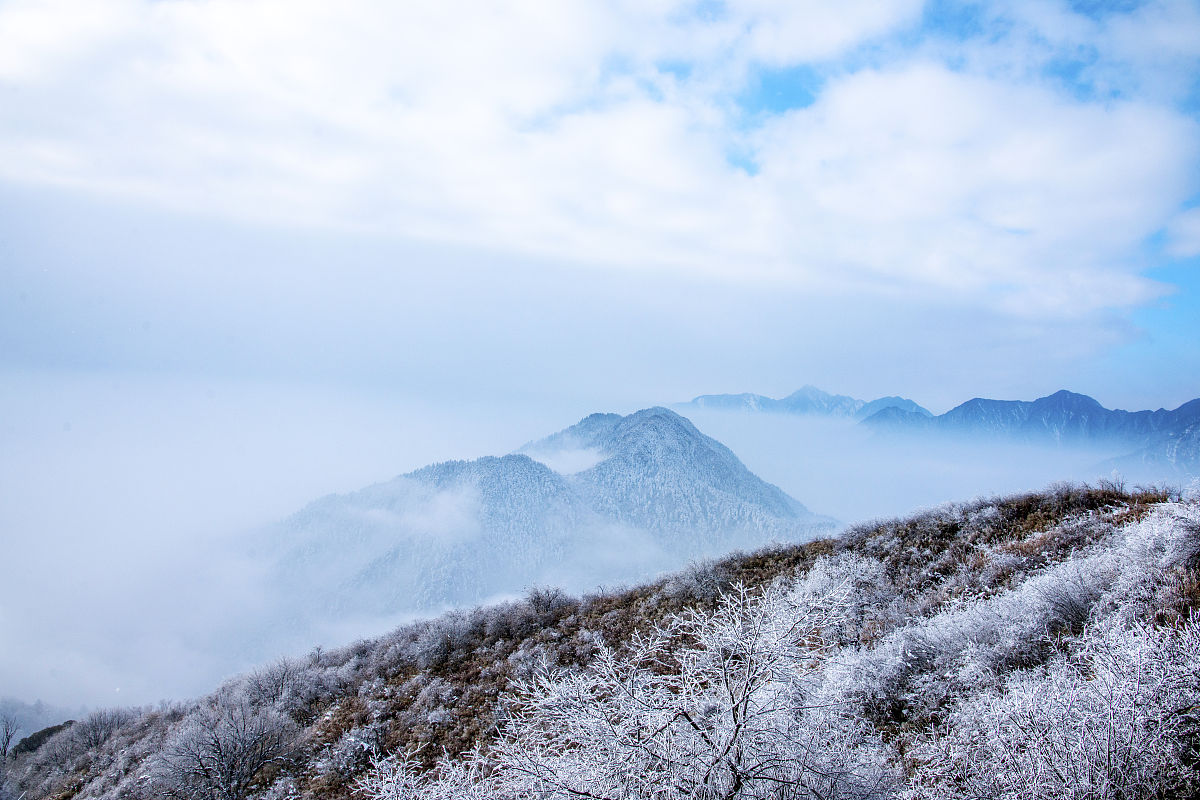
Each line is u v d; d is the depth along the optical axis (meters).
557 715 3.73
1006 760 3.73
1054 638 5.82
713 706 3.80
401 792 4.16
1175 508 6.91
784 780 3.45
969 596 8.52
